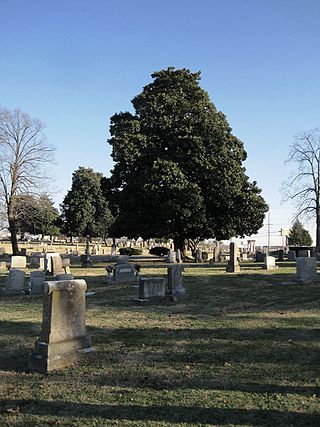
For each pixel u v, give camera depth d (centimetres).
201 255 4475
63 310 807
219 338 970
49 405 627
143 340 974
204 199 4050
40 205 4903
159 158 3984
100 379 727
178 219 3944
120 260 2808
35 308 1492
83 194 7319
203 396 643
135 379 723
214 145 4125
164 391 666
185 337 989
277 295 1633
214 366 778
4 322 1238
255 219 4159
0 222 4919
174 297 1543
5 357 877
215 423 556
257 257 4275
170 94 4338
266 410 591
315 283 1934
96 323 1178
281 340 941
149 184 3816
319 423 550
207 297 1616
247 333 1007
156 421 566
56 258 2598
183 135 4094
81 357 822
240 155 4303
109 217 7338
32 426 561
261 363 787
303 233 8612
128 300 1580
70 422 569
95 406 618
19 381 730
